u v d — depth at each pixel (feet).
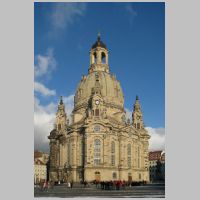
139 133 536.01
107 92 520.42
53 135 548.72
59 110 557.33
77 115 514.27
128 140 489.67
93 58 566.77
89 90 523.70
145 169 530.68
